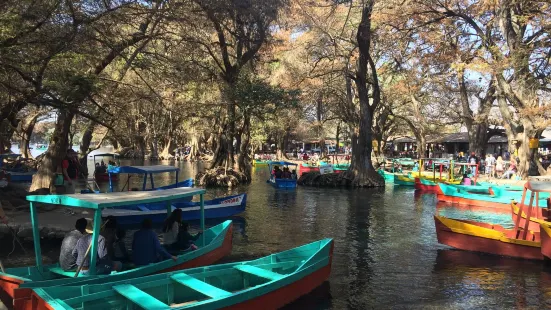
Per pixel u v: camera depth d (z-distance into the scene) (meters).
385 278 9.76
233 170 31.47
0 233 11.97
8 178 21.28
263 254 11.77
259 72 35.31
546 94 30.58
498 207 20.53
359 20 33.50
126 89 18.73
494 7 25.41
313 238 13.80
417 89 38.84
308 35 32.94
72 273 7.83
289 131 65.00
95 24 13.43
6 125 27.53
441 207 21.14
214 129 34.06
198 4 16.20
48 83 12.68
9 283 6.88
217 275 7.77
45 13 11.92
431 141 57.69
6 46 11.38
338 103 40.50
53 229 12.10
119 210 14.77
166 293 7.16
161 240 12.88
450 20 28.36
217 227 11.83
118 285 6.67
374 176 30.36
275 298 7.47
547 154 47.03
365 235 14.32
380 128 45.31
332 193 26.77
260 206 20.84
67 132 18.45
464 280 9.63
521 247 11.30
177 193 9.76
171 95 23.77
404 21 28.12
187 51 19.58
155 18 15.89
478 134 40.19
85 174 31.06
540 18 23.00
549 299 8.52
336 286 9.15
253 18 20.39
